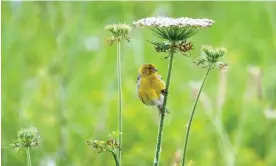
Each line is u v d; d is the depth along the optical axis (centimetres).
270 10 1638
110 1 1675
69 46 1419
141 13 1617
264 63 1580
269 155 1334
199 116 1371
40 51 1495
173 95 1462
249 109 1348
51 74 1370
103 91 1435
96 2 1666
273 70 1517
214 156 1291
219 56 680
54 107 1341
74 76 1475
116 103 1406
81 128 1341
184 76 1520
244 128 1359
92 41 1548
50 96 1359
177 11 1798
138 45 1480
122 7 1661
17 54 1483
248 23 1730
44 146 1294
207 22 664
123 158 1285
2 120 1337
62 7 1414
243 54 1627
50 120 1327
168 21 664
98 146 679
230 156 1205
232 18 1755
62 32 1384
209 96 1384
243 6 1761
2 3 1510
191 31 666
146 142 1326
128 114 1371
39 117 1344
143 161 1283
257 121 1361
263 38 1697
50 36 1490
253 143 1356
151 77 871
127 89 1438
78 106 1419
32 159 1265
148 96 873
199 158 1301
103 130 1275
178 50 665
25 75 1452
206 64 682
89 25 1620
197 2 1800
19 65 1470
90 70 1503
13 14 1484
